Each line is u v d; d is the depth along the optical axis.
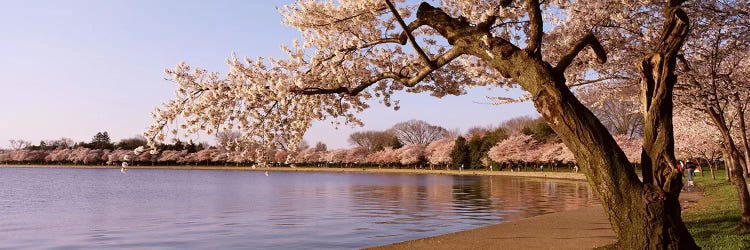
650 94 5.73
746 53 10.23
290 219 21.75
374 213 23.92
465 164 89.38
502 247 12.09
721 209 15.66
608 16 9.05
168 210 27.11
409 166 109.62
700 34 9.65
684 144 30.19
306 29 7.86
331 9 7.63
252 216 23.25
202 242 15.83
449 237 13.88
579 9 9.08
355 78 8.51
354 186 49.34
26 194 42.75
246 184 56.38
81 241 16.67
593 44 6.27
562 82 5.61
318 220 21.23
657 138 5.57
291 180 66.38
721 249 8.74
